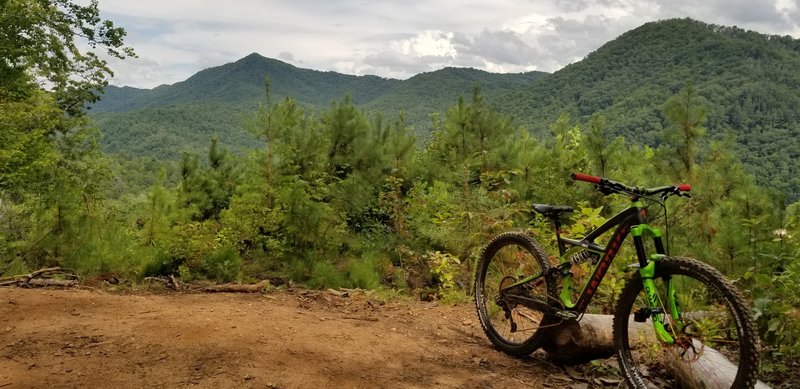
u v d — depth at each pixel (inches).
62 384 112.9
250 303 191.6
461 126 442.9
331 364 133.7
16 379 113.4
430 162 451.2
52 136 786.2
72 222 249.0
